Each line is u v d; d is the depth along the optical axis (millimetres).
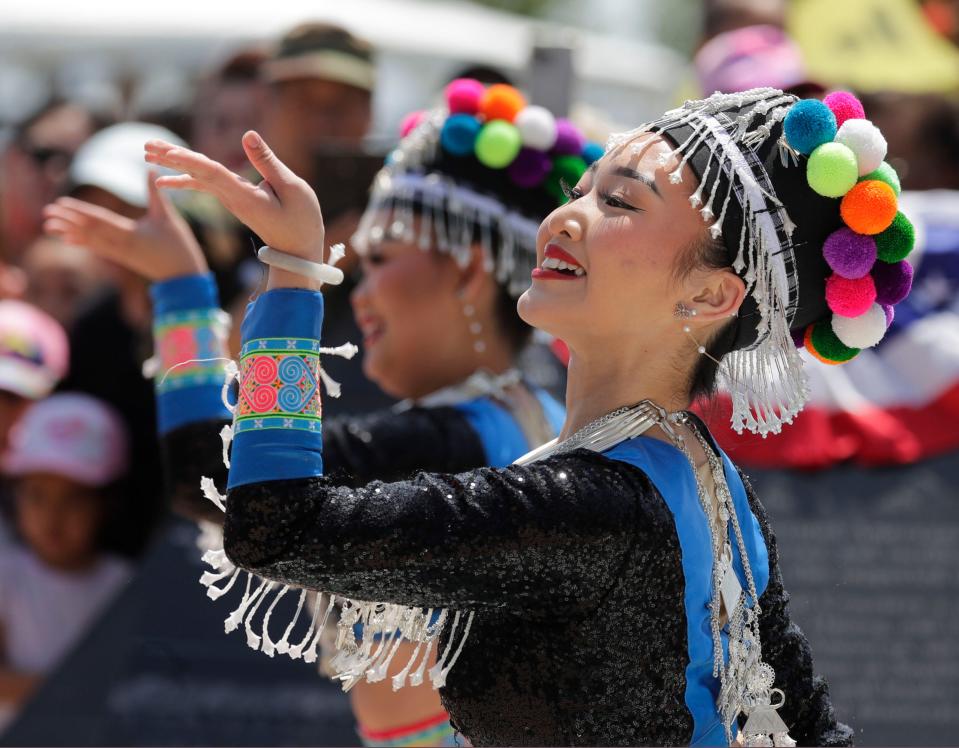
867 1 16734
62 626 14938
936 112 15961
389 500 5910
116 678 14031
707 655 6523
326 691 13930
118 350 15469
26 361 15375
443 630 6637
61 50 20703
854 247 6547
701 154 6531
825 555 14375
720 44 16812
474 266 10141
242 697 13953
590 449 6445
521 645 6211
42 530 14938
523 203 10117
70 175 15844
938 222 14789
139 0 21125
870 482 14531
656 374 6727
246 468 6043
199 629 14156
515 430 9727
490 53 21375
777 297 6664
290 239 6277
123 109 20016
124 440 15312
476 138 9953
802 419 14578
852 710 14016
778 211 6559
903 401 14609
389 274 10141
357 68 15656
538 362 13633
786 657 7039
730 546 6773
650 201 6512
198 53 20422
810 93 7828
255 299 6383
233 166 16109
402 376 10297
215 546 8906
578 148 10125
